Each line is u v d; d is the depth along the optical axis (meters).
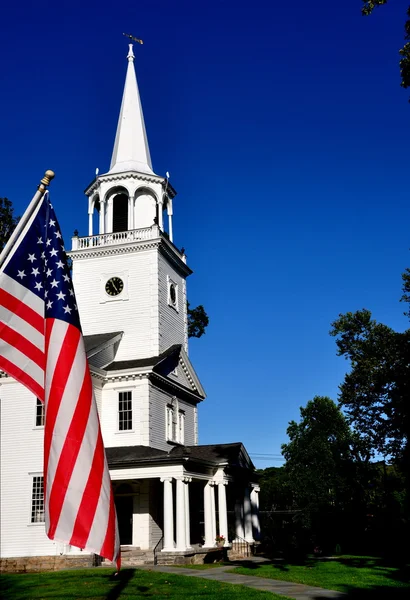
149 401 35.59
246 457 39.31
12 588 20.02
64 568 28.73
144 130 48.09
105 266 41.31
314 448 58.91
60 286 9.41
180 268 45.28
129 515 33.16
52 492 8.46
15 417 33.06
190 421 42.97
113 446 35.00
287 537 55.44
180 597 16.89
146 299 39.78
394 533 48.12
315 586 19.88
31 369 9.50
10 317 9.49
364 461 56.81
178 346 40.88
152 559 29.12
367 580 21.47
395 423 43.69
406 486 47.47
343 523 52.56
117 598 16.97
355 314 49.12
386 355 45.97
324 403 62.75
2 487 32.09
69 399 8.82
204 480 34.12
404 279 41.47
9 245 9.57
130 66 49.84
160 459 30.08
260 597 16.78
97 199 44.66
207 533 33.50
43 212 10.06
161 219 43.56
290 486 59.69
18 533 31.08
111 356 38.34
